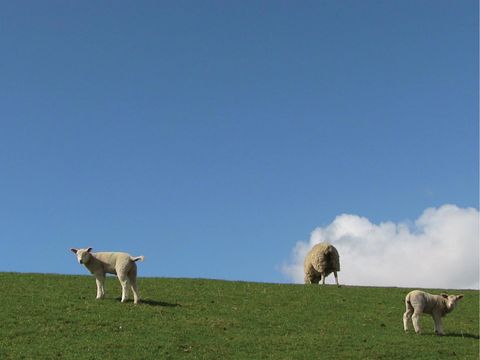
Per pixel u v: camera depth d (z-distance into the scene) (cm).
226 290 4766
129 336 3459
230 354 3291
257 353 3316
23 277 4897
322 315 4159
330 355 3322
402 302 4622
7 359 3092
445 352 3412
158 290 4653
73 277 5006
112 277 5209
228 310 4131
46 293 4275
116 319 3722
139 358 3169
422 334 3738
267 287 4975
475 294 5119
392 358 3312
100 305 3972
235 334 3616
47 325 3581
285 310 4231
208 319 3859
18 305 3925
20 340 3350
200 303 4275
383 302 4600
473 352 3434
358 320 4062
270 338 3569
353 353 3356
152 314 3872
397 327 3919
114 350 3253
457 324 4097
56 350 3222
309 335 3656
